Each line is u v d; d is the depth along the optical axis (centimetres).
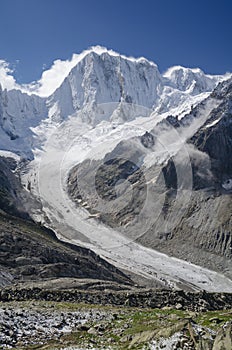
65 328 5344
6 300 7525
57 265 14050
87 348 4422
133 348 4228
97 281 12138
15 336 4878
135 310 6644
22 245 15088
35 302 7156
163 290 9119
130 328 5109
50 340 4834
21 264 13725
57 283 11494
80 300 8150
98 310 6519
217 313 5494
